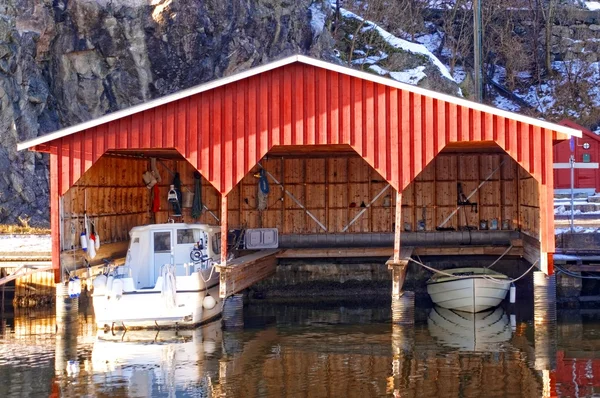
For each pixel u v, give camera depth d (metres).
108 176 23.81
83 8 32.28
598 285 23.66
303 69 19.36
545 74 54.34
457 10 56.22
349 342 17.48
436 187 26.69
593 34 55.34
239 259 21.64
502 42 53.75
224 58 35.12
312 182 26.95
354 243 26.53
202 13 33.72
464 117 18.95
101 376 14.65
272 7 36.97
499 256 25.06
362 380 14.09
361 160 26.89
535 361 15.47
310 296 25.20
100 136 19.67
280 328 19.34
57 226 19.62
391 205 26.81
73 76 32.84
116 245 24.25
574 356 15.88
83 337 18.58
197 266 20.91
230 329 19.23
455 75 53.12
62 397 13.26
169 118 19.61
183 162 27.12
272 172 27.00
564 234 24.22
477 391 13.33
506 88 54.03
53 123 32.41
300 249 25.05
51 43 32.53
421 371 14.71
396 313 19.30
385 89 19.17
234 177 19.39
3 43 29.88
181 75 33.78
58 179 19.70
